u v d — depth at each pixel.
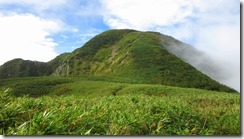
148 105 13.34
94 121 9.76
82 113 10.48
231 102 25.44
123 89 69.69
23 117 9.95
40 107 11.36
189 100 24.77
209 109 17.00
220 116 15.57
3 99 11.49
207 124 13.18
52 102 13.00
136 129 10.05
